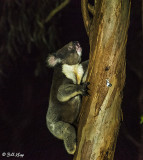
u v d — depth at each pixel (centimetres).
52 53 695
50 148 1606
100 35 506
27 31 1227
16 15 1222
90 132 524
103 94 513
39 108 1800
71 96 610
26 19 1223
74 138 624
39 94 1820
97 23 511
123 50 506
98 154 527
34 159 1588
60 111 668
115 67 507
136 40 1471
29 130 1730
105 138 523
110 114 518
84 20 550
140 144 1390
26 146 1655
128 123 1439
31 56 1622
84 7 550
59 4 1278
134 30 1457
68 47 679
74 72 678
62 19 1642
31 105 1797
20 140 1678
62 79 672
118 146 1413
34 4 1238
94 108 519
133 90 1548
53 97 679
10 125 1744
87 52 1538
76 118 671
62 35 1641
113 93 513
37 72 1370
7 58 1344
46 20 1248
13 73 1730
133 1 1369
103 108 516
